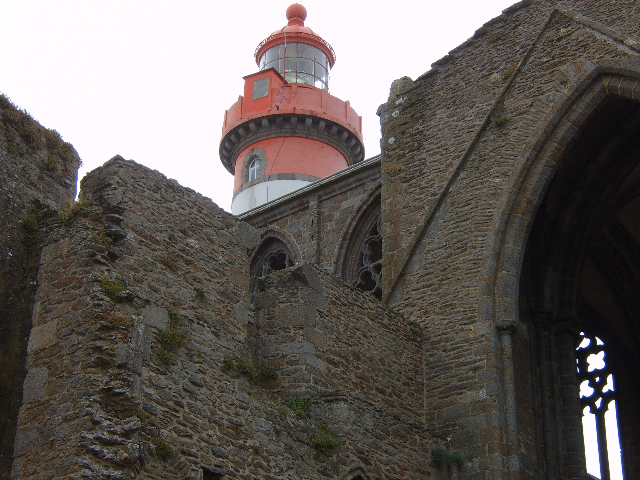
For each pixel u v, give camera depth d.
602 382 25.81
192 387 12.70
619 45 18.70
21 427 11.59
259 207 27.92
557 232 20.69
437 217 19.80
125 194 12.99
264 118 37.22
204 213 14.22
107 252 12.41
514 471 16.86
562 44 19.67
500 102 19.97
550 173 18.86
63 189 15.18
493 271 18.41
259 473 13.10
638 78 18.19
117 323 11.78
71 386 11.43
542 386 19.36
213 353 13.34
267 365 15.59
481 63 20.92
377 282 24.47
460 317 18.38
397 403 17.23
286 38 44.19
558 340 20.12
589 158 20.28
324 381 15.55
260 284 16.31
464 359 17.95
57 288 12.32
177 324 12.91
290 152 37.00
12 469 11.34
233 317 14.02
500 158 19.41
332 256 25.70
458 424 17.44
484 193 19.27
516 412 17.55
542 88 19.53
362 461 14.96
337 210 26.33
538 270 20.47
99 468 10.83
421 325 18.84
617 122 19.66
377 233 25.45
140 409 11.62
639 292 24.22
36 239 13.82
